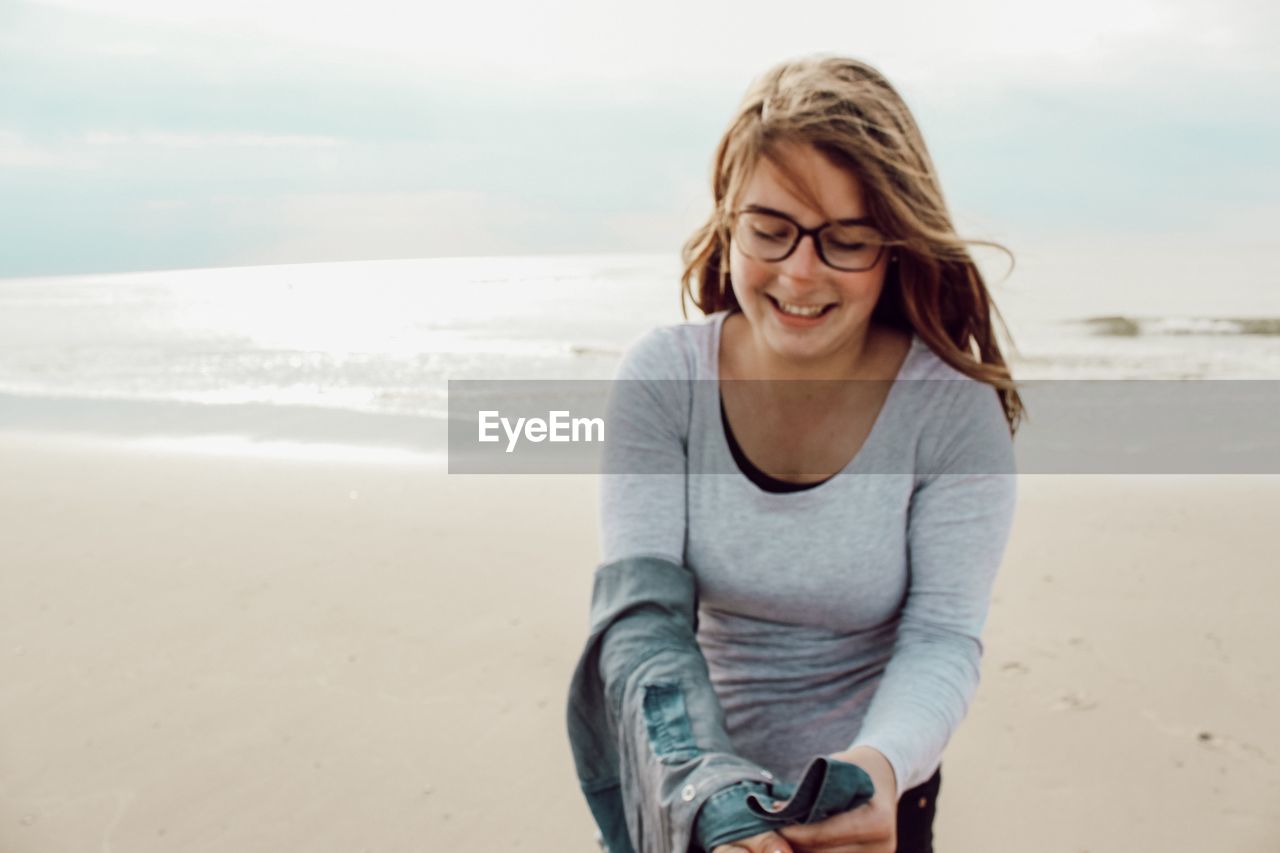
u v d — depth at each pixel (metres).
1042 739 3.54
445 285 33.16
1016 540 5.61
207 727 3.73
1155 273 22.42
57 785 3.38
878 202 1.31
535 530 5.90
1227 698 3.76
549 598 4.84
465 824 3.13
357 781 3.37
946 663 1.41
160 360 16.09
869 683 1.56
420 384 12.45
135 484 7.32
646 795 1.26
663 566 1.47
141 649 4.40
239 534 6.00
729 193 1.40
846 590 1.49
